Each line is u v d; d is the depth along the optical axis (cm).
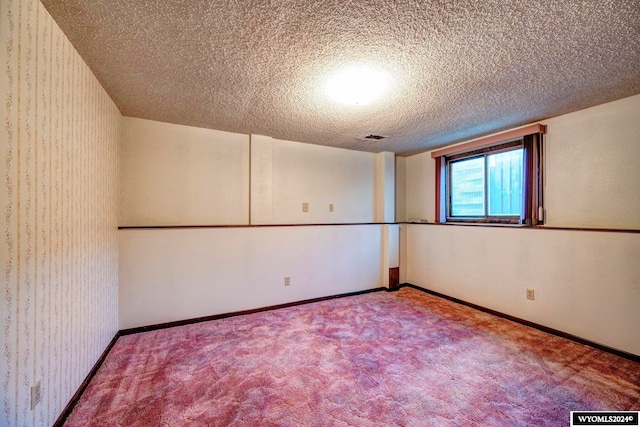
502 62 180
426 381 184
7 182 108
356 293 397
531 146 295
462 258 355
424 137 357
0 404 103
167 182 306
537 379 187
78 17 139
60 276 146
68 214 157
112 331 236
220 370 197
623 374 193
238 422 147
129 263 260
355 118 286
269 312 321
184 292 283
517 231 293
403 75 197
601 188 246
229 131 337
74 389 161
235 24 145
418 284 426
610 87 214
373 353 222
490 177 353
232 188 342
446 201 414
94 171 198
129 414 152
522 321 286
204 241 293
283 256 340
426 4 130
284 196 379
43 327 130
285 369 198
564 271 254
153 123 298
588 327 238
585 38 155
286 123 305
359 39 158
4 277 105
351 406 160
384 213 439
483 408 158
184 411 155
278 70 192
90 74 191
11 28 110
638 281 211
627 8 131
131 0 128
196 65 186
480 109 259
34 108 125
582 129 259
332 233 377
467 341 244
